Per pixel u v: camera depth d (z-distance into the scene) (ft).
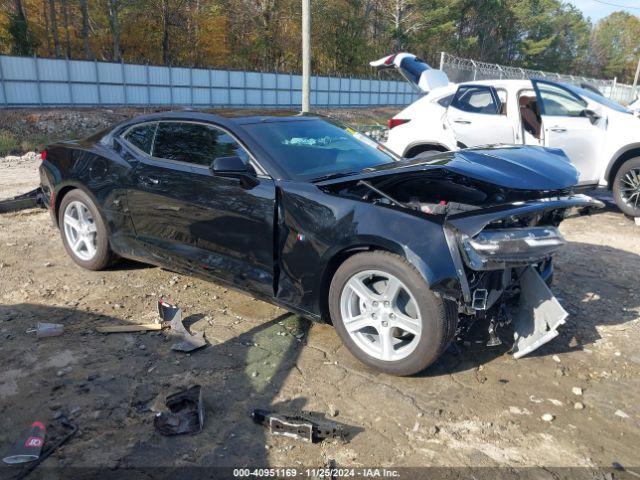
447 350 11.89
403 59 32.40
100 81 89.86
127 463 8.28
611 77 324.19
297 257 11.50
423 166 11.19
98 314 13.44
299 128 14.06
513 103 24.22
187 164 13.50
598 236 21.67
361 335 11.18
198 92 104.32
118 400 9.87
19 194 27.37
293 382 10.57
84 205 15.84
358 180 11.36
